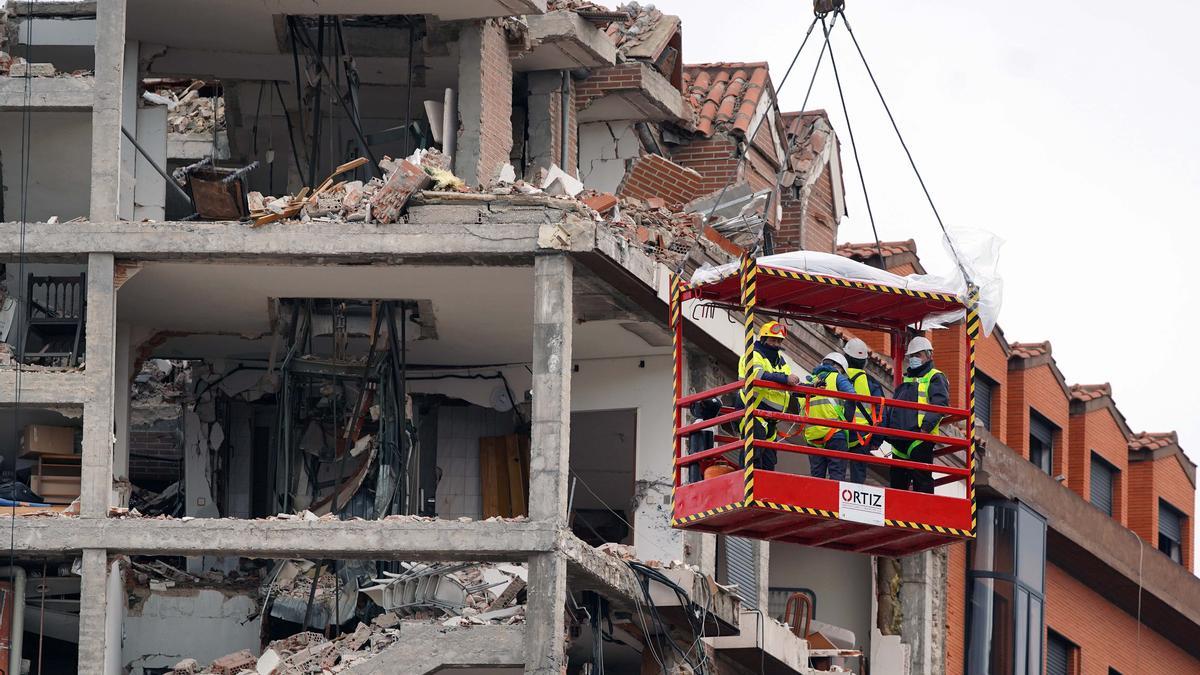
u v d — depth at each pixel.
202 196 66.69
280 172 78.06
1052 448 94.25
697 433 57.00
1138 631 99.38
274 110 76.88
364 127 77.00
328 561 71.38
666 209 74.25
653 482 71.94
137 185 71.31
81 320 66.81
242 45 73.12
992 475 83.62
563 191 70.69
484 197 65.38
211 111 81.38
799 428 55.66
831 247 88.50
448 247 65.06
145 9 70.69
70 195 69.25
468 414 77.00
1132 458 101.56
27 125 68.12
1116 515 99.62
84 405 64.69
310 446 71.38
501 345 73.50
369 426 72.25
